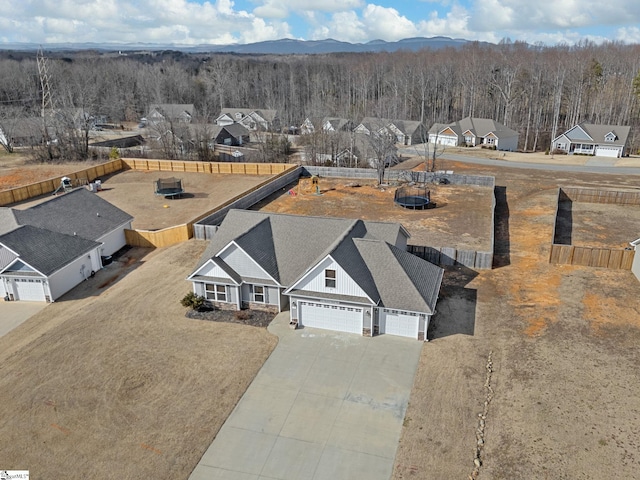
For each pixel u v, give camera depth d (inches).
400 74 4847.4
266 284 1021.8
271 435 717.3
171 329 989.2
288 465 666.2
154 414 757.9
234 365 874.1
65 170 2447.1
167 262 1309.1
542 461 653.9
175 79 5275.6
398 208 1791.3
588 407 746.8
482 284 1160.8
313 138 2667.3
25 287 1113.4
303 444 700.7
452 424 726.5
